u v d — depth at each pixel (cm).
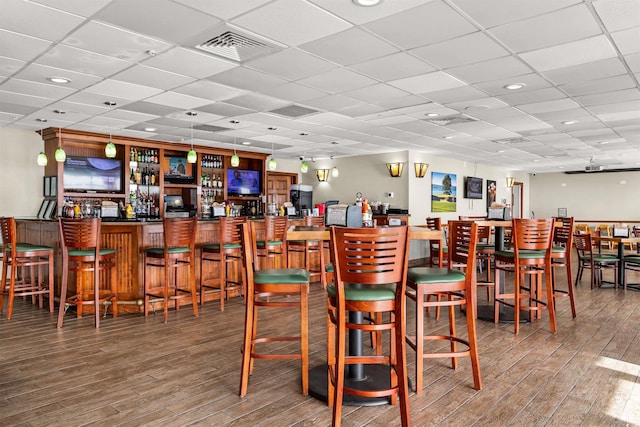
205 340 438
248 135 887
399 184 1130
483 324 505
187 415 278
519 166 1538
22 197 824
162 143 943
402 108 650
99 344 425
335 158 1276
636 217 1609
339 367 254
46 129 806
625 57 429
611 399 304
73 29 360
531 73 481
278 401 299
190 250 539
